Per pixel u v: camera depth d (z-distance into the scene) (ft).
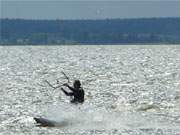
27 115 277.44
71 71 570.87
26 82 450.30
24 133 233.96
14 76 517.55
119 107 297.12
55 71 574.97
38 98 342.23
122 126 246.06
